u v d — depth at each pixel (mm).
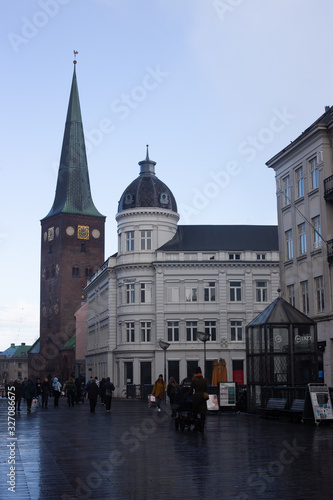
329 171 39625
